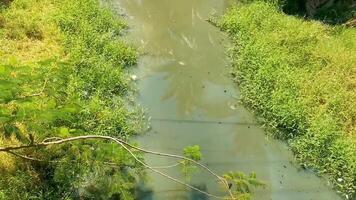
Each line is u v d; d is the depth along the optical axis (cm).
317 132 776
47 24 991
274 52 959
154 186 691
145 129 803
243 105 877
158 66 965
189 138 798
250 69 938
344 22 1088
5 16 988
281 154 780
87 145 606
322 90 852
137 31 1070
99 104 805
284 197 704
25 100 548
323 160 755
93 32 1002
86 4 1082
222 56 1009
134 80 916
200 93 902
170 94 891
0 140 666
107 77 873
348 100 839
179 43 1042
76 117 662
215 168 741
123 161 591
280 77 883
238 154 774
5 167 642
